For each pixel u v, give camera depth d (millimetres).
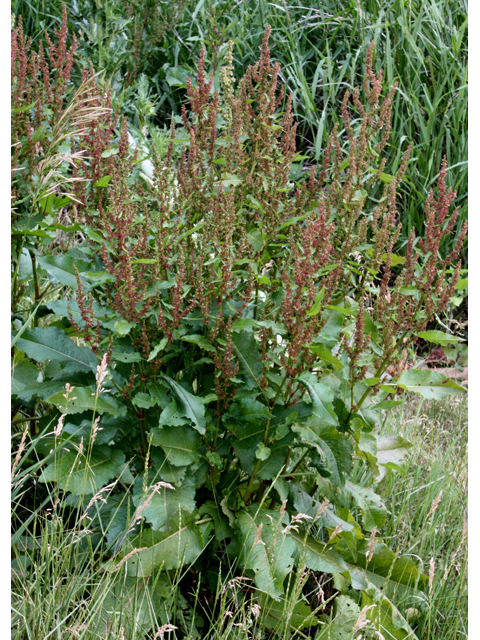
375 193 4191
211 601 1903
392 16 4691
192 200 2021
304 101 4520
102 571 1726
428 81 4727
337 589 2016
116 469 1799
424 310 1914
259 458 1752
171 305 1820
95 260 2111
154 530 1698
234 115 1979
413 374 1926
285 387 1968
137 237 1901
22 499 2117
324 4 5027
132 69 4195
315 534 2160
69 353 1926
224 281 1756
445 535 2422
